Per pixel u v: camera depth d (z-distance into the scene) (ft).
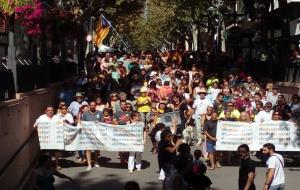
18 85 52.31
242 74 91.91
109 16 163.84
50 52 104.63
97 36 150.51
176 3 166.91
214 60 125.39
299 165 59.72
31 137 57.31
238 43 134.51
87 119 57.82
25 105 53.16
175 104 66.80
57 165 56.24
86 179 52.44
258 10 119.85
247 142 57.82
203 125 61.16
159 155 45.70
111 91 88.22
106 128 56.13
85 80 87.76
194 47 229.45
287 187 49.55
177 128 63.82
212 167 57.36
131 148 55.88
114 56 118.62
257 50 132.67
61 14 86.22
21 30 67.92
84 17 113.60
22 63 58.65
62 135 55.36
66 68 97.60
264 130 58.13
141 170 56.59
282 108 61.98
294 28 116.06
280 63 97.09
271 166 39.04
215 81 79.20
